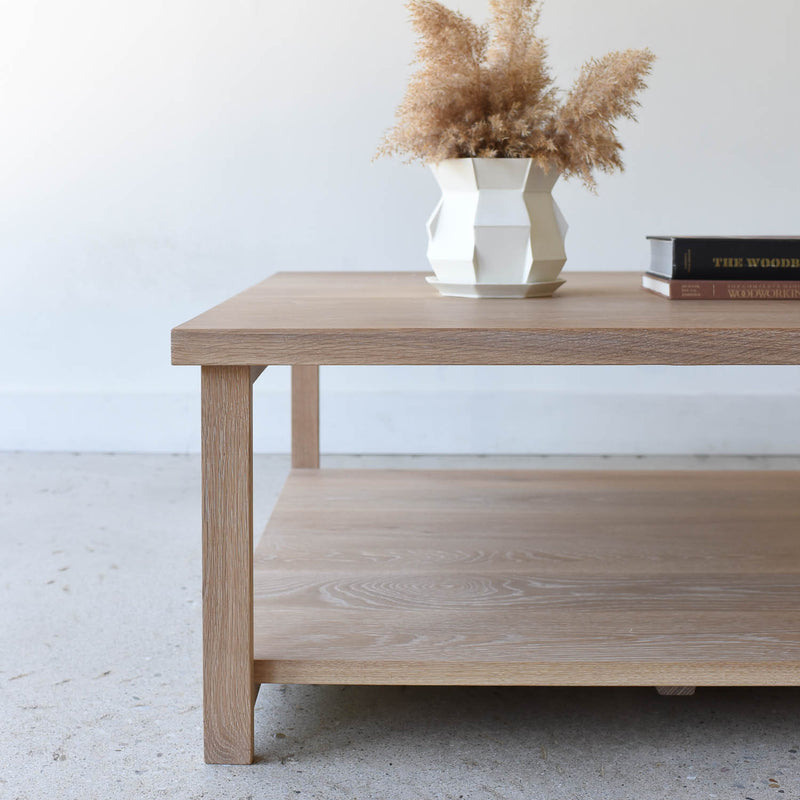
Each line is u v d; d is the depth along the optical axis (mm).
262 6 2838
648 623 1242
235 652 1153
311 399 2121
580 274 2170
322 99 2879
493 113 1528
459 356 1065
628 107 1579
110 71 2879
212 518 1117
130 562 2010
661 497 1866
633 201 2916
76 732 1287
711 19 2816
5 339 3018
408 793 1133
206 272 2977
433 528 1658
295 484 1972
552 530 1650
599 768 1191
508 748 1241
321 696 1394
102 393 3012
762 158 2881
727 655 1143
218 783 1154
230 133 2902
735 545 1564
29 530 2234
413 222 2936
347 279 2023
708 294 1474
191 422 3016
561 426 2965
